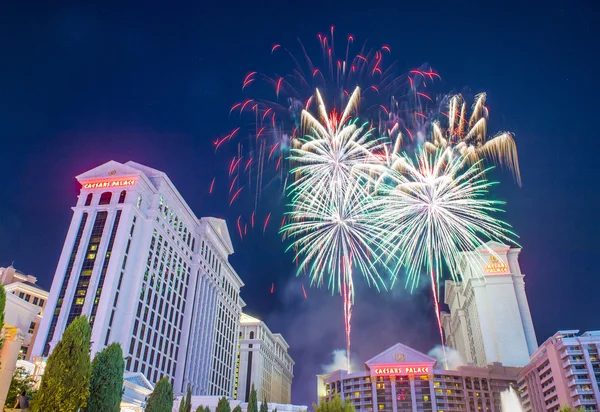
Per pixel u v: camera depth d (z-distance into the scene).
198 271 157.50
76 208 122.44
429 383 176.38
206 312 162.38
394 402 174.62
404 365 181.25
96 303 108.19
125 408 61.47
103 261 113.50
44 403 29.84
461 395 175.25
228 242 187.75
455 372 179.62
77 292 110.19
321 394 192.50
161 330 129.50
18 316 115.69
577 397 129.38
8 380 29.83
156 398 44.34
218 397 113.75
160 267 132.00
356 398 179.88
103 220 119.75
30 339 121.19
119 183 124.62
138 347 115.69
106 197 123.69
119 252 114.19
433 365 180.88
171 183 140.25
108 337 106.81
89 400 33.59
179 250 146.00
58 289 111.00
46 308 108.75
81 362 31.53
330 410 61.34
